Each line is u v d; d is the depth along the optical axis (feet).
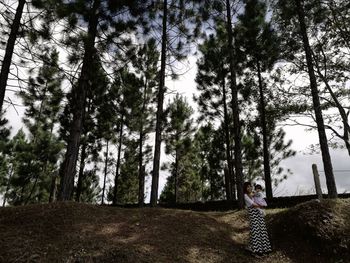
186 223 32.58
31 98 43.50
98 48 42.27
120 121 76.38
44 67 40.70
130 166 98.27
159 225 31.27
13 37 38.09
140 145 76.79
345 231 27.02
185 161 97.19
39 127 72.23
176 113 83.25
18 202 82.48
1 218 28.86
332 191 40.73
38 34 37.50
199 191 113.29
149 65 73.10
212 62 64.34
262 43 55.26
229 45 50.26
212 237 30.04
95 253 23.82
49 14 37.40
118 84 46.29
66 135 68.23
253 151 77.56
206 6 51.34
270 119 59.21
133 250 24.85
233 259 26.35
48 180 68.18
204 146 89.71
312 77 46.44
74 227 28.04
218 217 37.55
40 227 27.32
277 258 26.45
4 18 38.58
